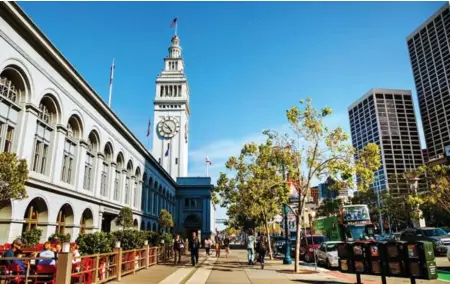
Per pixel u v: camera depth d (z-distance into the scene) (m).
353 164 18.22
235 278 15.74
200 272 18.52
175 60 94.56
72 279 11.33
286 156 19.58
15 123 17.66
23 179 12.50
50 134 20.95
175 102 86.88
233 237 124.81
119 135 32.78
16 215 16.86
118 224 30.09
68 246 10.91
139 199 39.75
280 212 32.09
